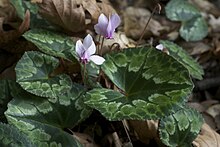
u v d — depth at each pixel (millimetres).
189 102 596
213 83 625
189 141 474
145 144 501
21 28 520
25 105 453
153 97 452
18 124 439
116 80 471
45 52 485
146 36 681
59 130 452
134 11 747
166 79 460
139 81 468
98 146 487
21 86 452
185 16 699
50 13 522
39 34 511
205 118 571
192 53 666
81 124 496
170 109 437
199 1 810
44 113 455
